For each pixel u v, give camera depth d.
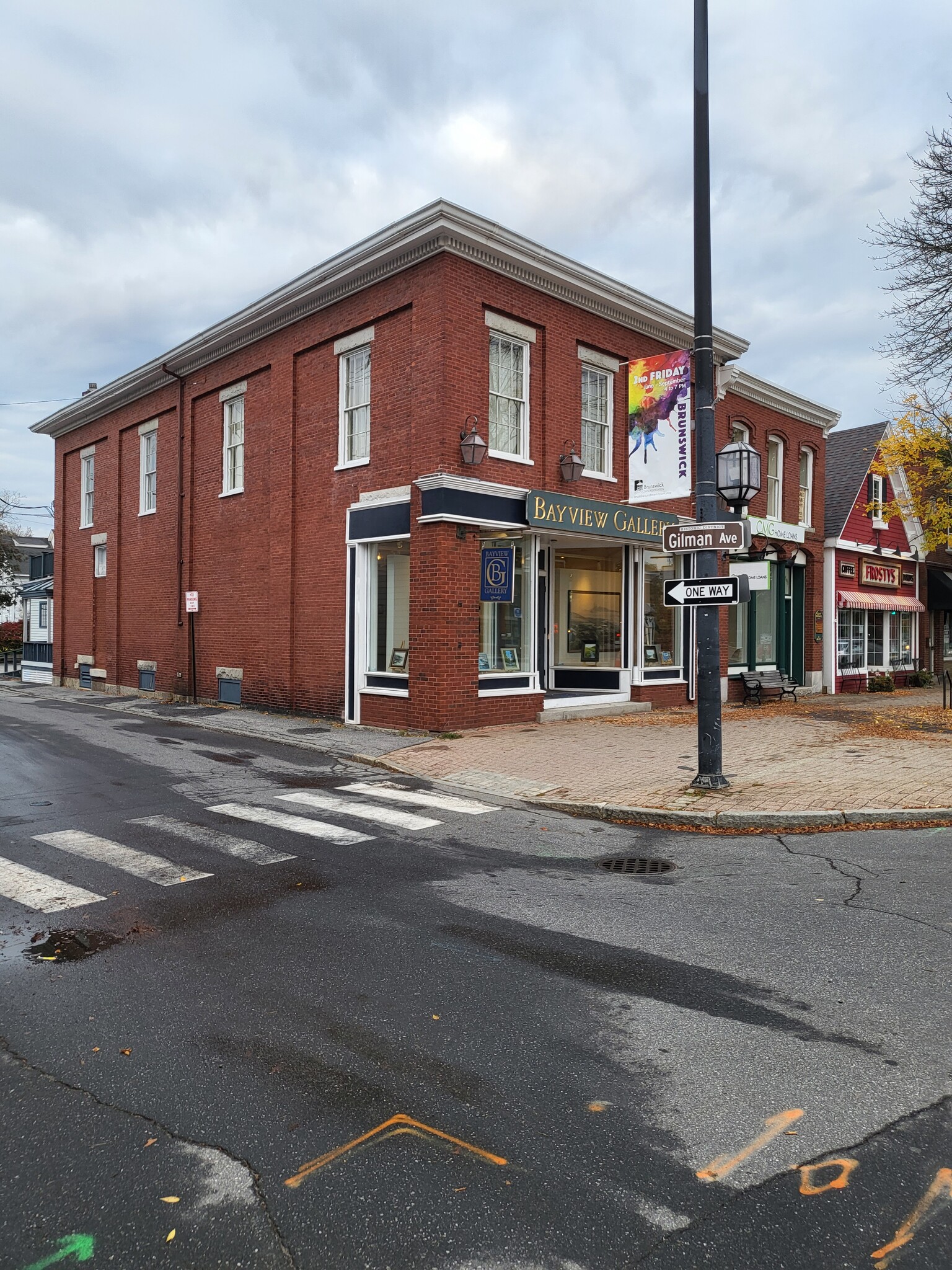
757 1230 2.61
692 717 16.23
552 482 15.26
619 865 6.83
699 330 9.06
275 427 17.25
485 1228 2.62
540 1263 2.48
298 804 9.03
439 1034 3.91
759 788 9.25
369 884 6.26
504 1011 4.15
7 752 12.35
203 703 19.62
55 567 26.94
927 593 29.80
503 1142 3.06
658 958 4.80
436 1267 2.47
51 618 28.70
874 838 7.64
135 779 10.31
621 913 5.59
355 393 15.57
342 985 4.46
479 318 14.05
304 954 4.89
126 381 22.02
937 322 15.46
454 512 13.46
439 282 13.59
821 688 24.16
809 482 23.47
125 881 6.27
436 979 4.53
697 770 10.42
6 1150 3.05
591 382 16.38
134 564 22.70
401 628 14.61
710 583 9.10
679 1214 2.68
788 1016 4.07
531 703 15.00
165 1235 2.61
